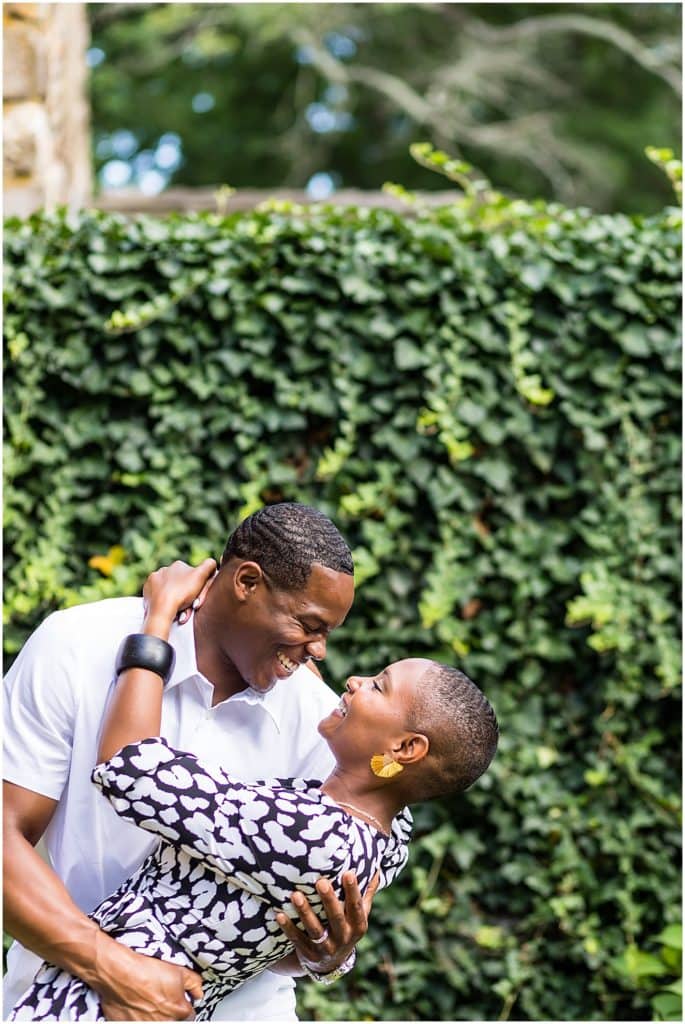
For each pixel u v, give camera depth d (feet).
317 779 6.94
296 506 6.70
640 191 32.42
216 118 33.71
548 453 11.50
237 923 6.22
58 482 11.23
